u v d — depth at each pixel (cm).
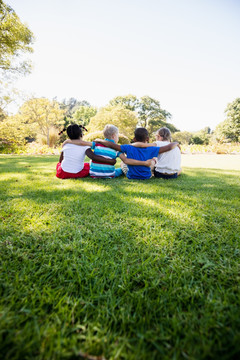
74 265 94
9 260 97
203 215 154
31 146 1291
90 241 115
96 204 175
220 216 155
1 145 1129
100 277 90
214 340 61
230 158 970
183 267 96
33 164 488
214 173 400
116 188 237
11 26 1059
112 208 166
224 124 3272
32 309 71
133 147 287
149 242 115
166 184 271
